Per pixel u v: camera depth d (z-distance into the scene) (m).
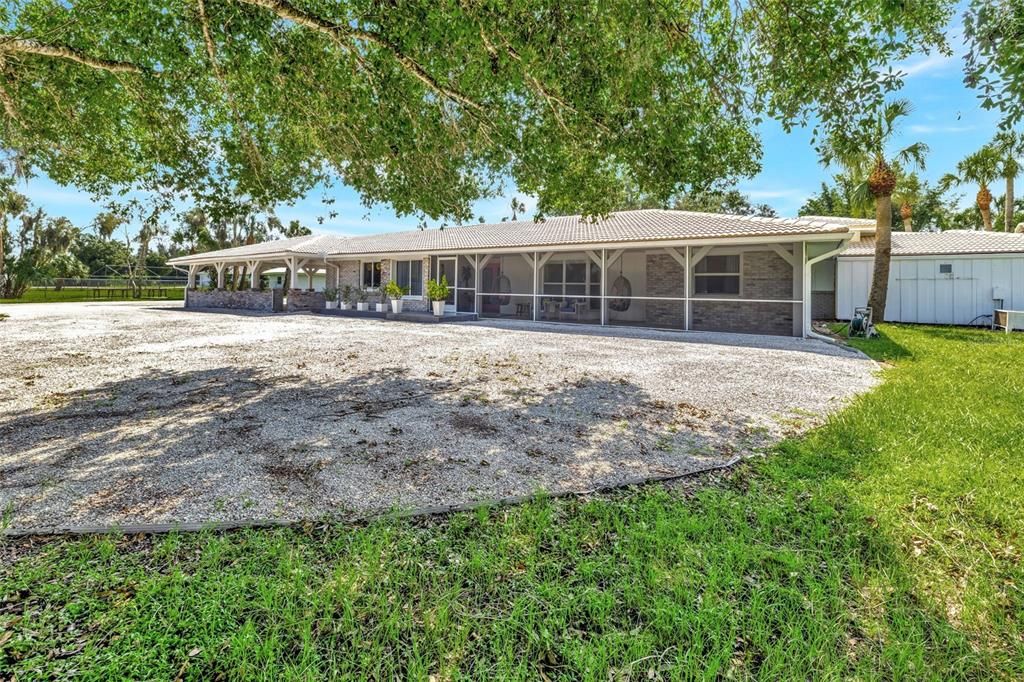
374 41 5.07
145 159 7.88
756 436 4.62
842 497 3.20
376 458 3.94
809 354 9.47
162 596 2.15
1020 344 10.88
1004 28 3.07
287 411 5.30
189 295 25.02
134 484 3.37
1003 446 4.12
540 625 2.04
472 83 5.29
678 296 15.30
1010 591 2.26
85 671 1.73
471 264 19.20
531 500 3.21
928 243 17.69
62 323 15.17
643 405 5.69
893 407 5.39
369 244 22.09
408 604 2.16
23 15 5.74
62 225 49.09
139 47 5.59
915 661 1.83
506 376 7.25
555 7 4.14
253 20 5.07
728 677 1.78
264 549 2.57
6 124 7.17
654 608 2.13
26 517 2.88
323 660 1.83
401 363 8.25
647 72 4.50
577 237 15.75
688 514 2.98
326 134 6.79
